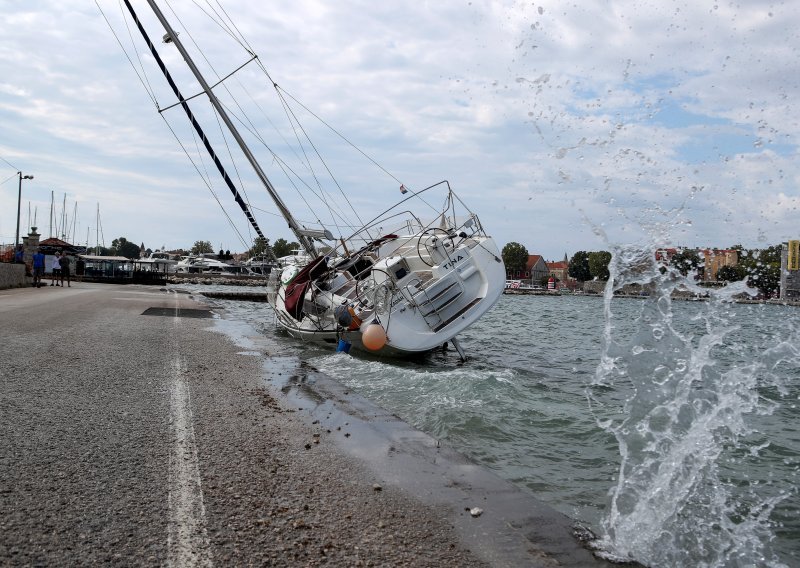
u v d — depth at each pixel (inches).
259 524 132.6
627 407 249.9
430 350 513.3
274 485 159.3
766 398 334.3
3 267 875.4
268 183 691.4
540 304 2230.6
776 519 165.8
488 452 226.5
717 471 208.4
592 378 430.3
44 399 228.8
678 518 160.2
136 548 115.4
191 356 375.6
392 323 466.3
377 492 160.4
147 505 137.4
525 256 5398.6
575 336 851.4
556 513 153.8
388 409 291.1
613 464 210.1
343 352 483.8
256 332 589.0
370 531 134.0
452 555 124.5
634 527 150.9
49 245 1627.7
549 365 529.7
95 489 143.9
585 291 3996.1
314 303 546.9
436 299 491.2
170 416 222.1
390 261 485.7
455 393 335.0
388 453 199.0
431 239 510.6
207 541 121.3
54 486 143.4
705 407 210.2
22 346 350.0
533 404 319.3
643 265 237.6
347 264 580.1
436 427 261.7
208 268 3351.4
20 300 680.4
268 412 244.7
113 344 390.6
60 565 105.8
